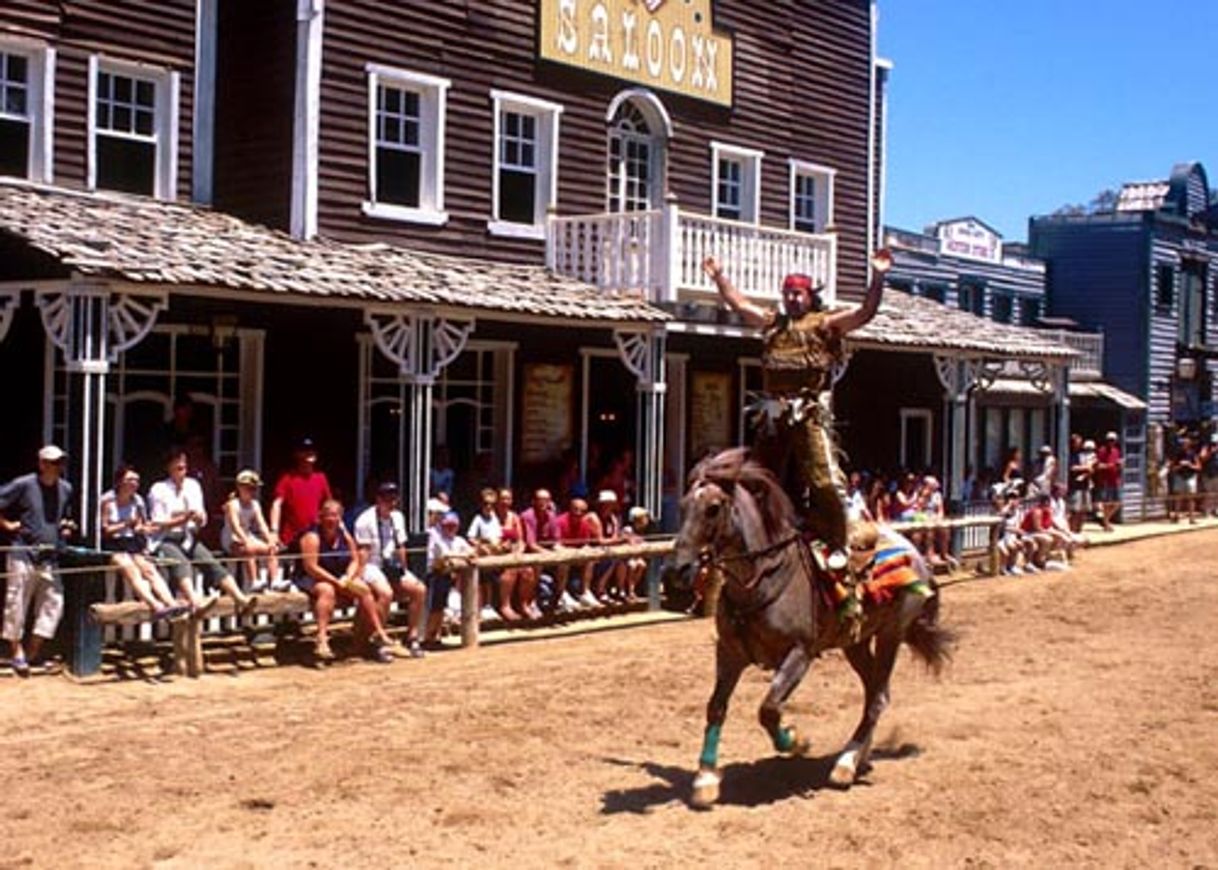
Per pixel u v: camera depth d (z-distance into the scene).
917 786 10.59
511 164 22.19
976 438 35.66
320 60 19.50
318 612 15.41
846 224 28.06
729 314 21.98
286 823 9.26
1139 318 41.38
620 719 12.88
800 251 23.12
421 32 20.73
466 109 21.38
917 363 30.75
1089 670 15.93
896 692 14.52
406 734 12.02
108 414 17.83
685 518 9.37
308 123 19.34
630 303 20.17
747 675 15.34
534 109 22.30
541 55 22.23
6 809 9.48
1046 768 11.23
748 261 22.12
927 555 25.66
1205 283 44.66
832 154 27.72
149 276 14.23
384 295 16.48
